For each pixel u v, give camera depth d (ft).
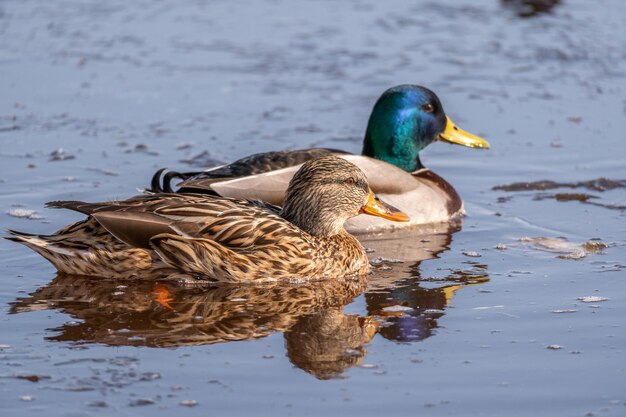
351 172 41.60
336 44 76.28
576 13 83.71
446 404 29.25
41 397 29.50
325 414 28.55
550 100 65.82
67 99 65.26
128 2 87.04
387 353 32.78
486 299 37.88
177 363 31.81
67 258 39.42
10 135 58.95
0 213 47.32
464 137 53.52
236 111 63.72
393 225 48.26
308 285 39.86
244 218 39.86
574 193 51.72
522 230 46.93
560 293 38.40
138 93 66.59
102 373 31.04
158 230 38.75
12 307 36.65
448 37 78.13
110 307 36.81
